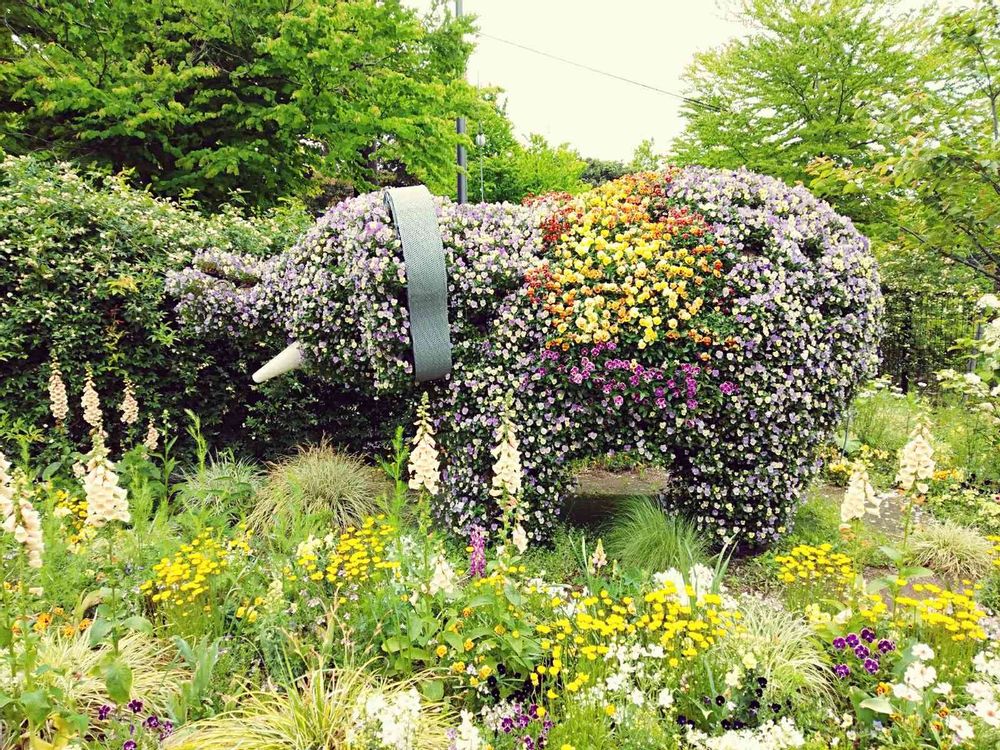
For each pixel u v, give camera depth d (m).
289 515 4.07
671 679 2.35
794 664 2.45
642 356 3.58
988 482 5.56
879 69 10.78
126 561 3.17
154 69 8.45
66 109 8.21
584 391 3.66
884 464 5.91
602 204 4.01
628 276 3.55
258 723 2.19
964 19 5.03
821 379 3.74
